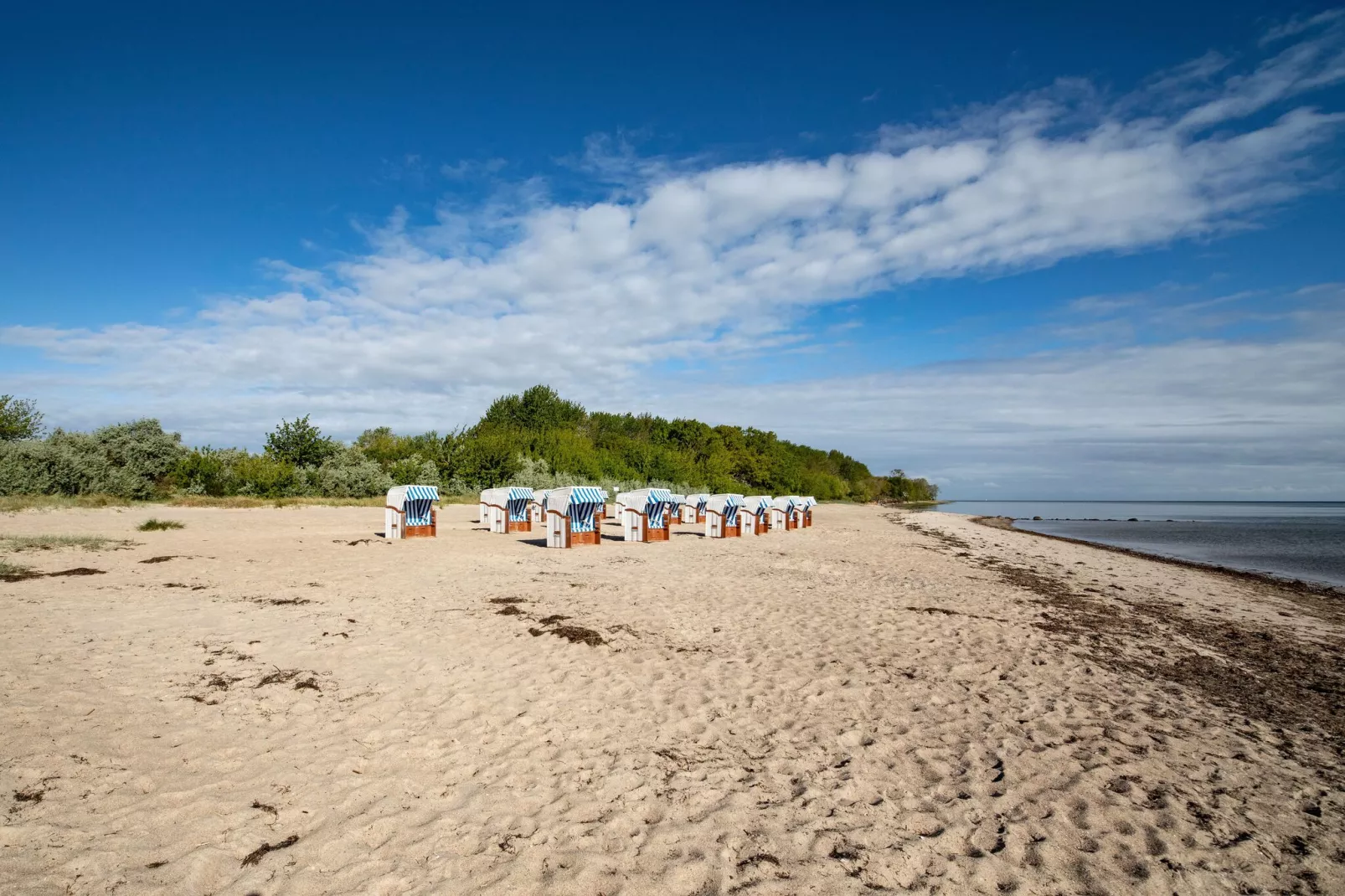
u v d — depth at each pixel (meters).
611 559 17.06
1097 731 6.64
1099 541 40.16
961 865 4.25
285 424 35.44
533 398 58.22
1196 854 4.51
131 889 3.60
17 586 10.83
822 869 4.12
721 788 5.12
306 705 6.29
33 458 26.22
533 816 4.59
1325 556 32.34
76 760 4.98
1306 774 5.95
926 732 6.39
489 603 10.98
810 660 8.52
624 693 7.04
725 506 24.27
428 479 38.06
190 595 10.72
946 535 32.56
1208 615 14.14
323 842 4.16
